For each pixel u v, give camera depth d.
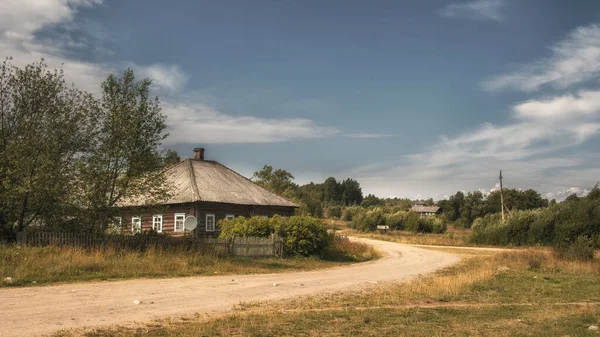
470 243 62.41
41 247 20.23
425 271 26.42
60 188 23.98
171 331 9.34
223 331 9.48
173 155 26.64
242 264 24.64
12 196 23.12
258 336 9.17
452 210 136.50
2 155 23.98
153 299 13.14
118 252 21.98
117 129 24.69
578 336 9.56
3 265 17.06
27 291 13.68
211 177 43.81
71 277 16.69
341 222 124.88
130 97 25.38
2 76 24.73
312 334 9.52
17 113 24.84
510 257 31.08
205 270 21.38
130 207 26.11
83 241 23.14
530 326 10.64
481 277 20.48
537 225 55.91
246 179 47.47
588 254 28.58
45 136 24.81
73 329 9.23
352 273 24.11
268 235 30.86
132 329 9.45
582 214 51.12
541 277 21.31
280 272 23.23
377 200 193.38
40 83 24.92
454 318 11.54
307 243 31.05
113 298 13.00
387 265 30.44
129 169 24.98
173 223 39.19
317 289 16.97
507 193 122.25
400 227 97.50
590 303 14.59
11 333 8.76
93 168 24.33
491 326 10.59
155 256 21.83
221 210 40.16
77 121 25.08
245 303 13.12
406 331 9.93
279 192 92.56
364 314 11.88
